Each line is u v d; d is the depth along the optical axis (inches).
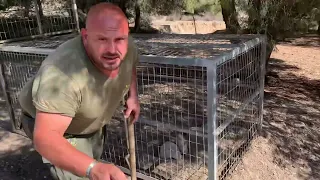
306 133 83.1
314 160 72.4
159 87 87.4
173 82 72.4
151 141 78.6
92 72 35.3
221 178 64.5
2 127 99.3
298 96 110.7
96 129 44.9
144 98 90.9
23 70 84.4
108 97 39.2
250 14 94.7
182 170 67.8
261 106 80.2
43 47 76.5
